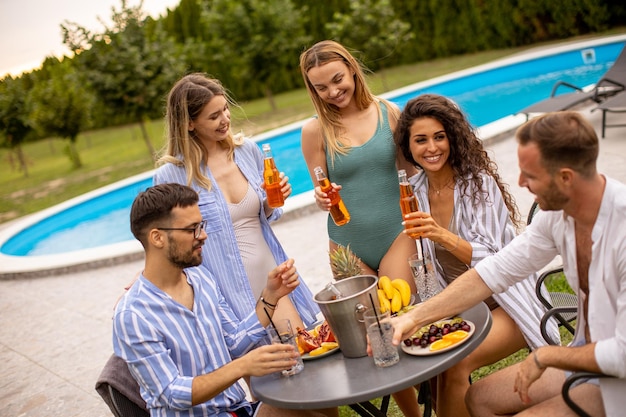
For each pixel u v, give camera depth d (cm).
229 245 303
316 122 332
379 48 1648
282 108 1867
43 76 2356
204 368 236
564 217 197
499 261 223
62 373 462
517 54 1585
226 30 1828
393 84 1706
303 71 318
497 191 277
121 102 1608
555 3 1630
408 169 333
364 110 327
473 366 250
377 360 211
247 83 2128
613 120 762
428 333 219
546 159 180
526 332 257
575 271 198
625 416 182
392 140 324
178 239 226
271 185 297
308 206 697
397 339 209
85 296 627
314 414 238
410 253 324
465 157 271
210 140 308
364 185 324
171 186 229
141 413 239
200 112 292
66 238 1094
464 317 232
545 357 190
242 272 305
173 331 230
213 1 1862
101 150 2078
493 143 790
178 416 229
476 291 224
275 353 218
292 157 1279
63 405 412
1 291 718
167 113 302
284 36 1834
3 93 1944
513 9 1705
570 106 784
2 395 451
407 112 275
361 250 330
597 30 1609
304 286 318
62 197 1430
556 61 1425
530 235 218
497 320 262
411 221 253
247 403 249
